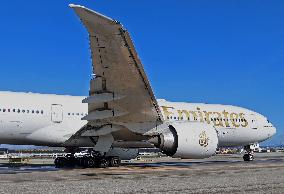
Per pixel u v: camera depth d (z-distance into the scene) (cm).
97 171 1634
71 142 2094
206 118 2458
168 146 1773
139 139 1905
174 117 2316
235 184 1058
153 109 1716
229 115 2589
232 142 2648
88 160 1925
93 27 1355
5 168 1955
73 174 1454
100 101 1650
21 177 1315
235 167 1933
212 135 1833
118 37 1387
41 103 2084
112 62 1516
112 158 1975
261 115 2808
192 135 1789
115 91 1645
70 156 2233
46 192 884
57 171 1644
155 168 1864
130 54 1455
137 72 1536
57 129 2081
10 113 2000
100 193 875
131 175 1404
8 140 2056
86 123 2094
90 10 1263
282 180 1176
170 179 1225
